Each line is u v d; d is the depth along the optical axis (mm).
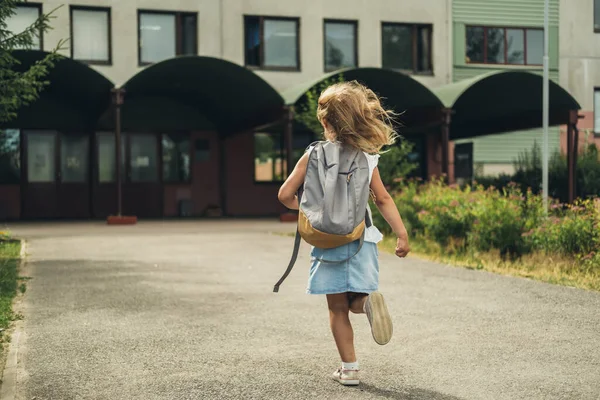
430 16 25859
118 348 5258
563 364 4703
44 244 13414
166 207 24672
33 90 11102
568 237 9875
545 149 15508
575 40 27281
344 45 25328
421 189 15195
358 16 25219
